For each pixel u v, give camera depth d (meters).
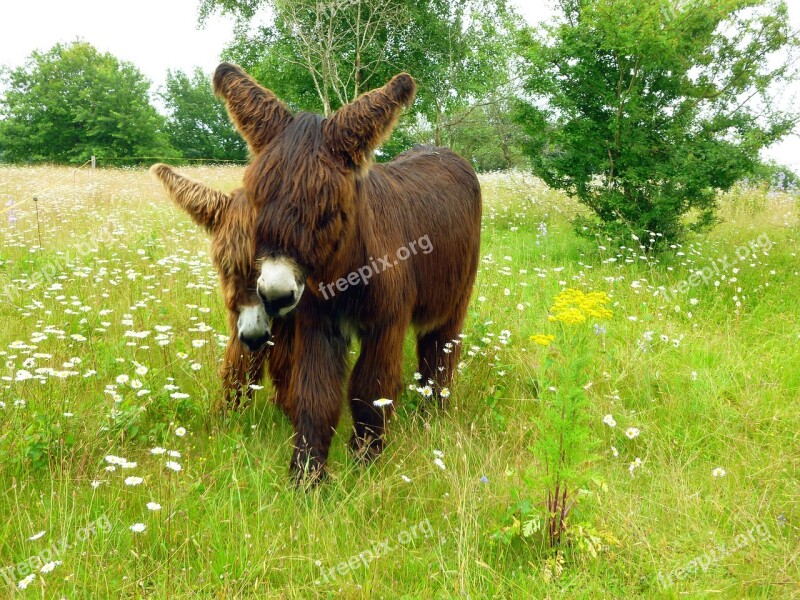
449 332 4.00
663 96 7.82
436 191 3.73
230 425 3.49
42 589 2.04
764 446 3.51
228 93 2.61
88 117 43.28
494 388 4.10
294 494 2.85
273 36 15.40
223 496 2.79
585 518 2.74
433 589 2.37
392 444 3.34
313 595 2.29
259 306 3.21
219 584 2.27
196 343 3.85
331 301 2.81
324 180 2.31
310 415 2.96
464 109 15.84
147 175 17.09
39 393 3.37
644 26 7.04
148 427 3.40
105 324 4.34
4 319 4.76
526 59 8.29
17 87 46.19
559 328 4.71
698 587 2.38
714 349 4.79
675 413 3.83
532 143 8.55
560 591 2.30
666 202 7.38
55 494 2.67
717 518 2.78
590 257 7.61
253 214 2.39
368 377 3.05
